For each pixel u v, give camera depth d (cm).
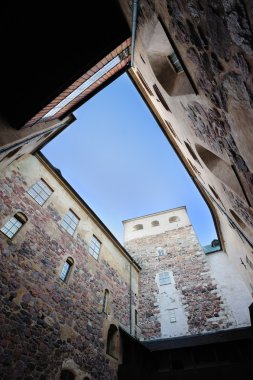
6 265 611
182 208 1897
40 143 848
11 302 580
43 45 490
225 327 1049
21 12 457
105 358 825
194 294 1234
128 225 1927
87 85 629
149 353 1002
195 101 369
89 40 491
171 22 287
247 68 173
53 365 620
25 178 813
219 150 406
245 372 818
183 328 1117
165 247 1573
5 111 521
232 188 477
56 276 764
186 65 327
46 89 508
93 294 912
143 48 480
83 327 785
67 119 855
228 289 1189
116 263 1202
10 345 534
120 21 486
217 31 186
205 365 913
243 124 237
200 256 1411
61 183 991
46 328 645
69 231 934
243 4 138
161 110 756
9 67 500
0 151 492
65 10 471
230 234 966
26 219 748
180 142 786
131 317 1134
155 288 1336
